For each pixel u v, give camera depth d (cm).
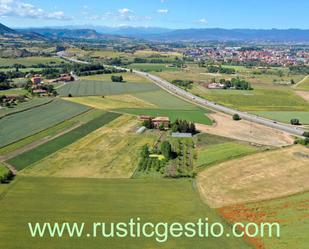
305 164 12344
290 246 7594
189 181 11188
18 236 8038
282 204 9544
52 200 9781
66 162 12762
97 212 9162
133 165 12550
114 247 7700
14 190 10381
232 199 9938
